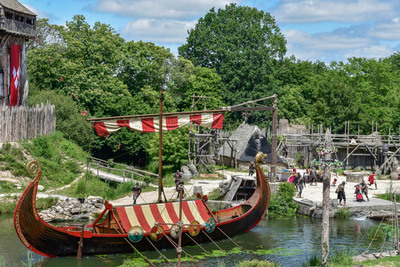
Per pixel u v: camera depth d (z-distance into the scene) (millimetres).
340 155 61125
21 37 53500
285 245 27828
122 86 66625
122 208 26656
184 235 27172
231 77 84750
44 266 23438
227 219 30797
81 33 67000
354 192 40188
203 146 53500
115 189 43531
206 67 85000
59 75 62500
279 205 37188
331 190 43625
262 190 31266
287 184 38344
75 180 43625
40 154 45969
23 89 54969
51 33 66875
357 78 88062
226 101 84688
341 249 25688
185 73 73875
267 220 34750
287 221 34438
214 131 54938
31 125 48406
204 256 25594
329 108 73875
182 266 23719
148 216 27125
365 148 59094
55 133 52812
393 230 29531
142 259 24891
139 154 67625
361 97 84438
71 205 35188
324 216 21031
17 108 46688
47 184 41750
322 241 21094
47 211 34312
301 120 84812
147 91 69250
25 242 23672
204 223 28375
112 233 26750
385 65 86125
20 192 38438
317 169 53938
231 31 86562
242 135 61500
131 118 30234
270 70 86625
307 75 103438
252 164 48625
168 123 31234
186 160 55031
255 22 89812
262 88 84062
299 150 64938
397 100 71812
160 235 26531
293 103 87562
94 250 25312
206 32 86188
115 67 70688
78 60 65000
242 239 29219
